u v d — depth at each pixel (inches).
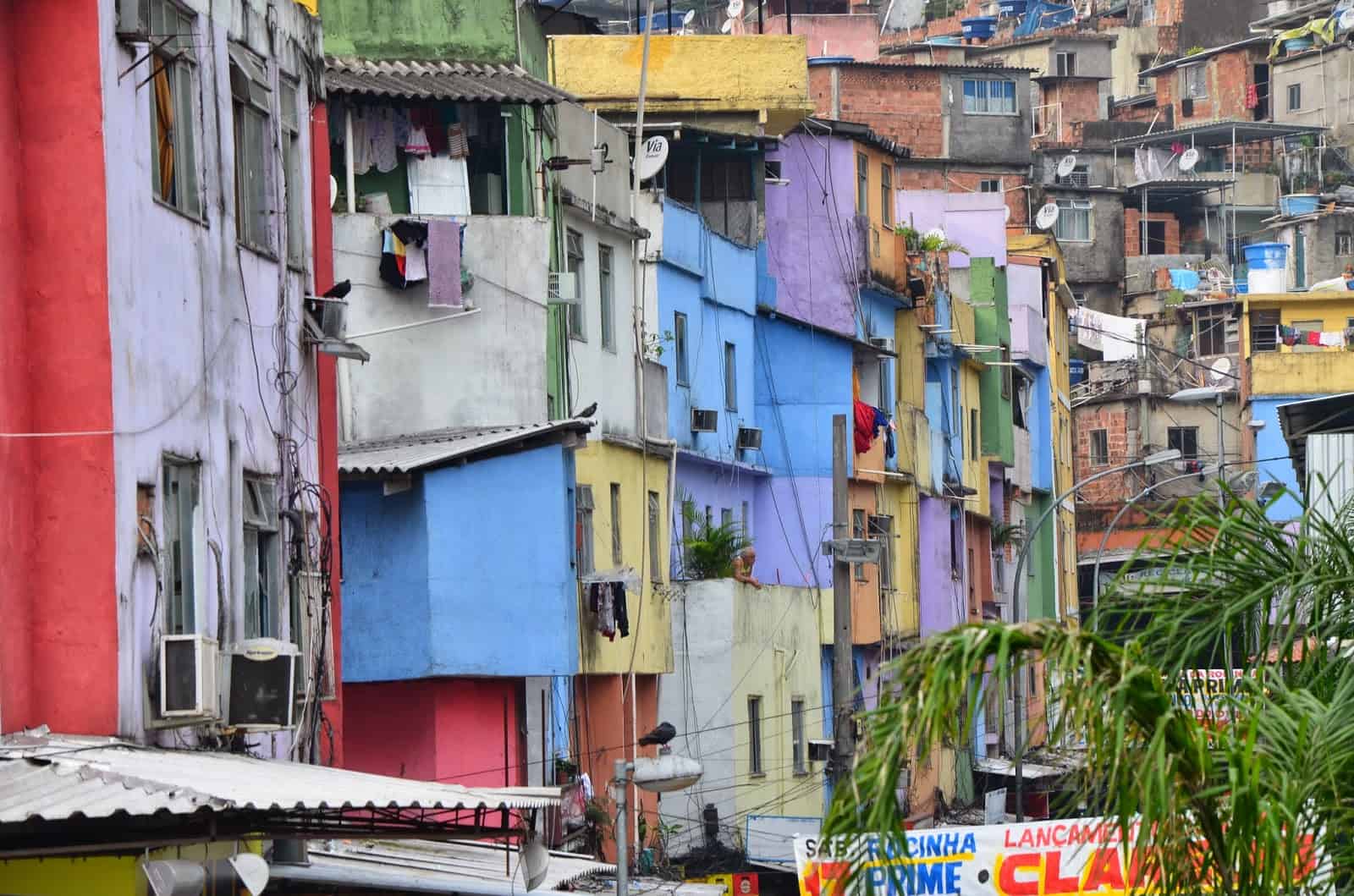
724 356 2329.0
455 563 1475.1
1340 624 624.4
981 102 4547.2
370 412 1673.2
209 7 1029.2
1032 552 3661.4
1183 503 629.9
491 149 1768.0
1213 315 4562.0
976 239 3437.5
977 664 471.5
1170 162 5201.8
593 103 2479.1
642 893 1368.1
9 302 862.5
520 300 1699.1
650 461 2033.7
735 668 2037.4
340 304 1193.4
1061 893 1262.3
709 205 2518.5
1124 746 491.8
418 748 1503.4
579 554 1790.1
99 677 864.9
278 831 808.9
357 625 1475.1
